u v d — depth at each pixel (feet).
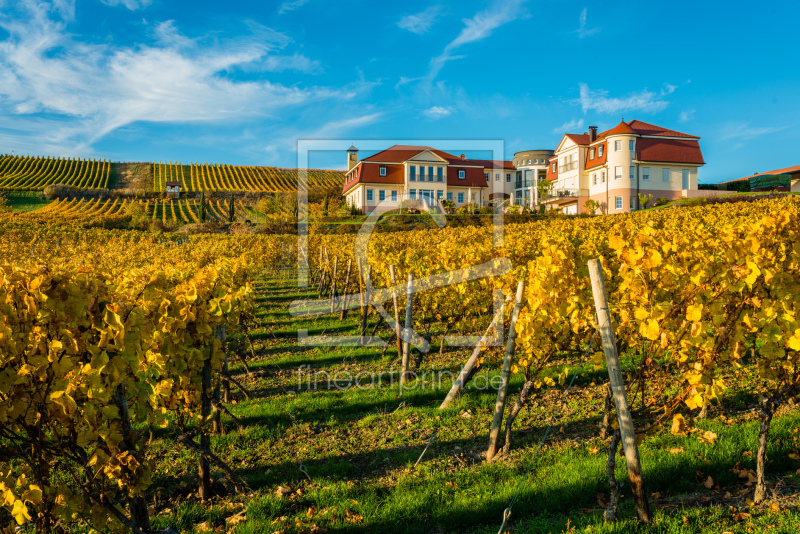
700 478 11.07
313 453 13.93
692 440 12.54
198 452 11.60
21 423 7.15
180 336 11.66
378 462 13.34
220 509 11.16
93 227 141.69
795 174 156.87
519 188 163.73
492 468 12.34
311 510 10.80
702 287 9.70
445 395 18.30
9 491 6.83
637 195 134.31
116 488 11.39
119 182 294.05
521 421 15.46
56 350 7.07
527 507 10.43
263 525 10.21
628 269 10.29
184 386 12.12
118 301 8.53
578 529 9.52
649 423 13.94
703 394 10.09
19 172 282.15
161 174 318.45
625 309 10.93
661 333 9.87
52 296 7.19
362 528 10.05
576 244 23.44
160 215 198.59
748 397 15.17
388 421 16.12
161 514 10.98
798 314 10.18
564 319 12.77
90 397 7.31
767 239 11.73
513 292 18.19
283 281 58.95
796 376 9.60
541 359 13.15
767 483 10.52
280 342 27.78
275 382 20.58
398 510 10.59
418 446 14.20
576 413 15.69
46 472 7.62
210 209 218.79
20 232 83.41
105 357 7.52
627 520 9.46
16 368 6.99
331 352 25.13
